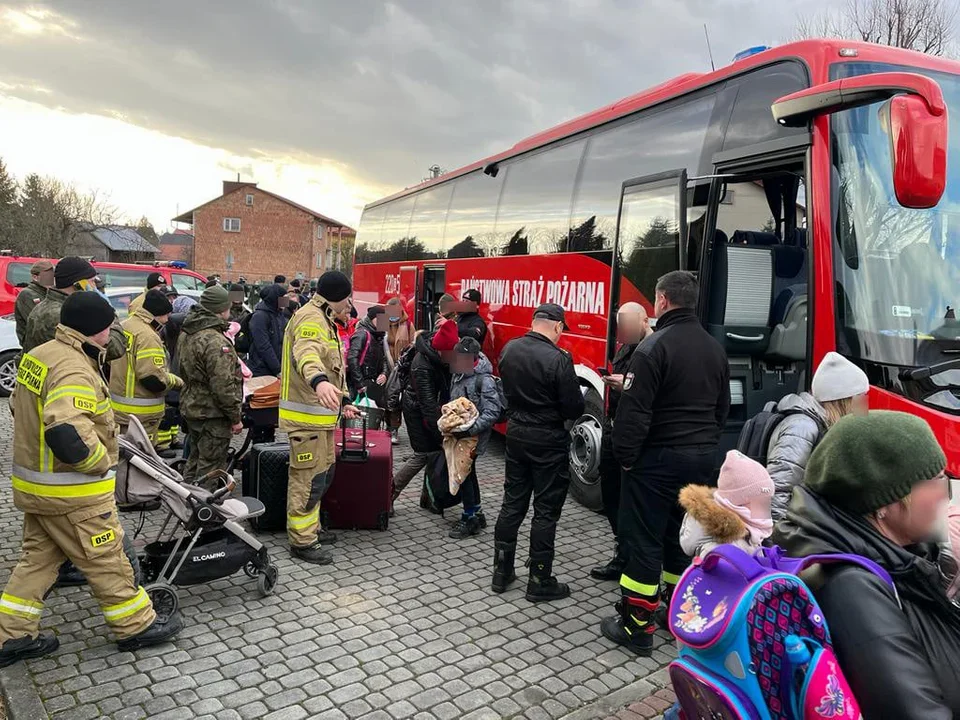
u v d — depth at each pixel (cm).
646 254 622
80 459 338
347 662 385
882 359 411
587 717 343
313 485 514
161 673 366
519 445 460
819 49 477
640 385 385
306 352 473
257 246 6994
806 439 331
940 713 139
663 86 677
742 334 546
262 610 445
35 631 372
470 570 524
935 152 366
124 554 379
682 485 395
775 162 490
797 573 167
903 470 166
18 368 351
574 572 532
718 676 160
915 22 1655
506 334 878
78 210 6100
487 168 959
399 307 969
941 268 430
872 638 149
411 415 624
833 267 435
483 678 375
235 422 575
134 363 612
